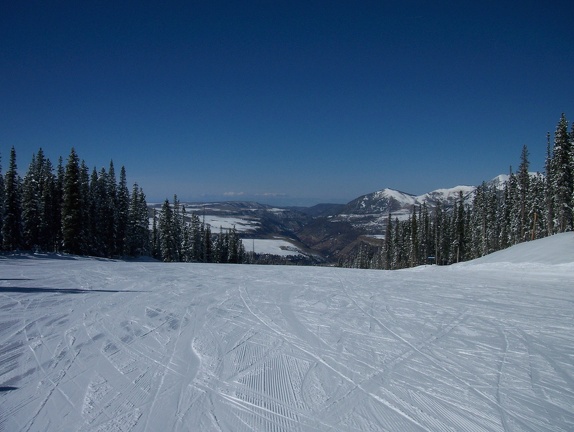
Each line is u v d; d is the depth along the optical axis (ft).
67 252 122.42
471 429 12.68
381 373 17.71
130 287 43.37
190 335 23.61
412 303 35.14
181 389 15.67
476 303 35.09
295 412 13.79
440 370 18.16
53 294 37.24
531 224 145.79
